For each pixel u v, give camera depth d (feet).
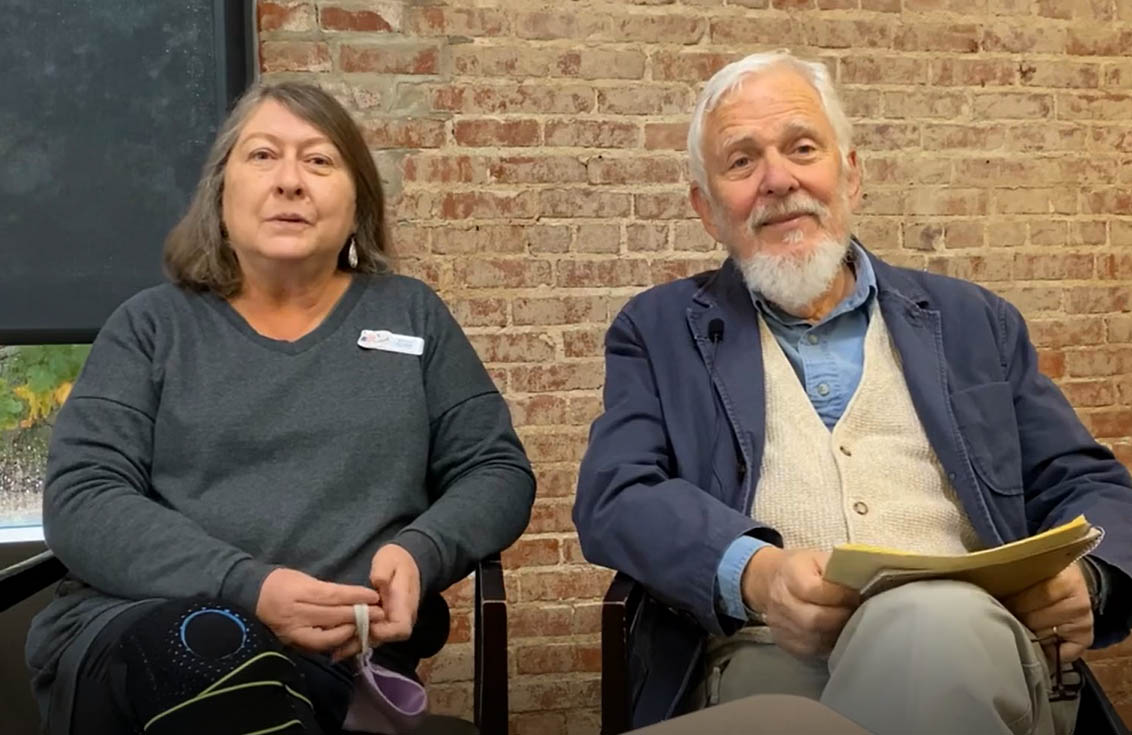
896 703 3.36
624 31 6.91
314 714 3.80
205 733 3.11
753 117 4.95
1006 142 7.52
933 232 7.45
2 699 5.75
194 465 4.48
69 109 6.38
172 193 6.56
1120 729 3.98
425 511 4.80
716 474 4.68
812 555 3.89
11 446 6.58
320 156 4.80
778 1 7.11
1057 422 4.85
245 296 4.91
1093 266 7.71
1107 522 4.27
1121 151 7.72
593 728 7.04
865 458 4.62
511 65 6.78
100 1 6.38
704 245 7.12
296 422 4.57
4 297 6.37
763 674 4.29
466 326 6.84
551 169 6.87
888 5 7.26
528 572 6.96
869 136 7.30
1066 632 3.94
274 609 3.87
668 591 4.22
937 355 4.87
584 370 7.00
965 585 3.54
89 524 4.12
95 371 4.57
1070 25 7.56
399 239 6.72
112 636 3.64
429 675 6.79
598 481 4.65
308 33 6.50
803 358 4.93
